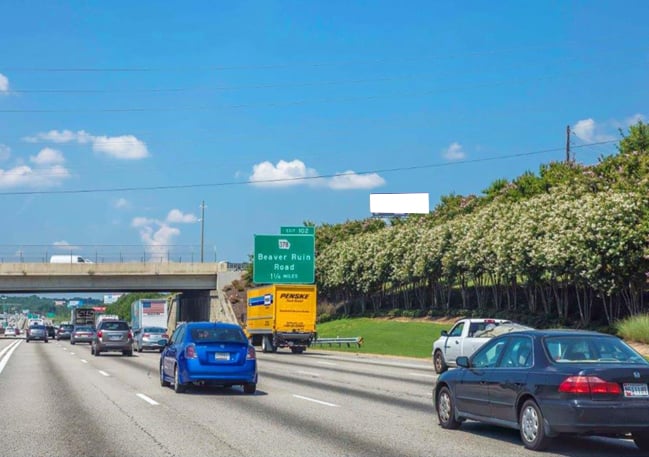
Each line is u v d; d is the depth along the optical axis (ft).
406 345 171.01
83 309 291.99
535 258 150.10
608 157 167.53
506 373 41.37
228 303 256.52
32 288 257.96
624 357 40.04
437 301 236.63
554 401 37.58
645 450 39.06
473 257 185.16
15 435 43.80
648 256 128.57
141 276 267.59
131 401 61.46
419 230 231.30
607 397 36.78
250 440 41.96
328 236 305.32
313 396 65.72
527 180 210.59
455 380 45.83
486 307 202.69
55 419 50.60
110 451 38.58
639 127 194.80
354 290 264.93
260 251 193.26
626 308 153.38
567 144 235.81
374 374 93.15
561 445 41.16
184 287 274.57
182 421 49.57
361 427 46.98
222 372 66.64
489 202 225.97
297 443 40.98
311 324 164.76
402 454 37.86
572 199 157.38
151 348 168.76
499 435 44.06
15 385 76.28
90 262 260.01
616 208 134.10
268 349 168.86
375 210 342.64
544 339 40.86
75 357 136.46
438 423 48.83
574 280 142.72
